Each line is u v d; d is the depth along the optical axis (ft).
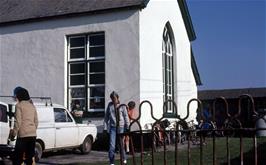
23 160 36.83
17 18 70.79
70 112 61.82
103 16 65.46
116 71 64.18
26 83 70.03
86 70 66.44
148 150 50.16
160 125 22.40
